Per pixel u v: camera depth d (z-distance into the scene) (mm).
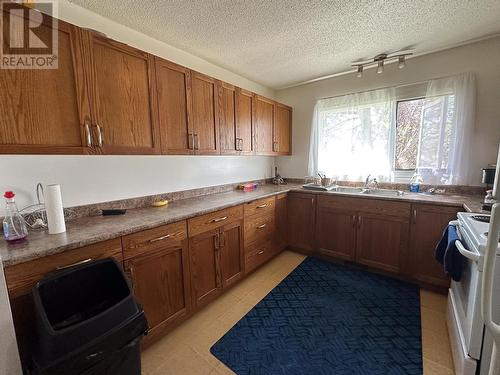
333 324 1760
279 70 2832
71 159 1633
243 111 2594
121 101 1555
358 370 1372
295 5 1599
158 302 1570
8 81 1132
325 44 2174
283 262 2816
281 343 1587
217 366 1419
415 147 2646
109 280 1266
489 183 2074
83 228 1390
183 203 2160
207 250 1917
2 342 892
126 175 1950
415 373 1346
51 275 1089
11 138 1150
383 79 2729
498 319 1094
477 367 1154
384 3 1594
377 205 2410
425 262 2188
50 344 858
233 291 2215
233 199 2299
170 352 1523
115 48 1504
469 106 2217
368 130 2834
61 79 1296
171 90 1855
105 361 986
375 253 2475
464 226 1409
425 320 1786
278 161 3738
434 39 2115
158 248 1549
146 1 1542
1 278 888
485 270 788
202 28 1885
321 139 3229
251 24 1830
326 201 2742
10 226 1190
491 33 2037
